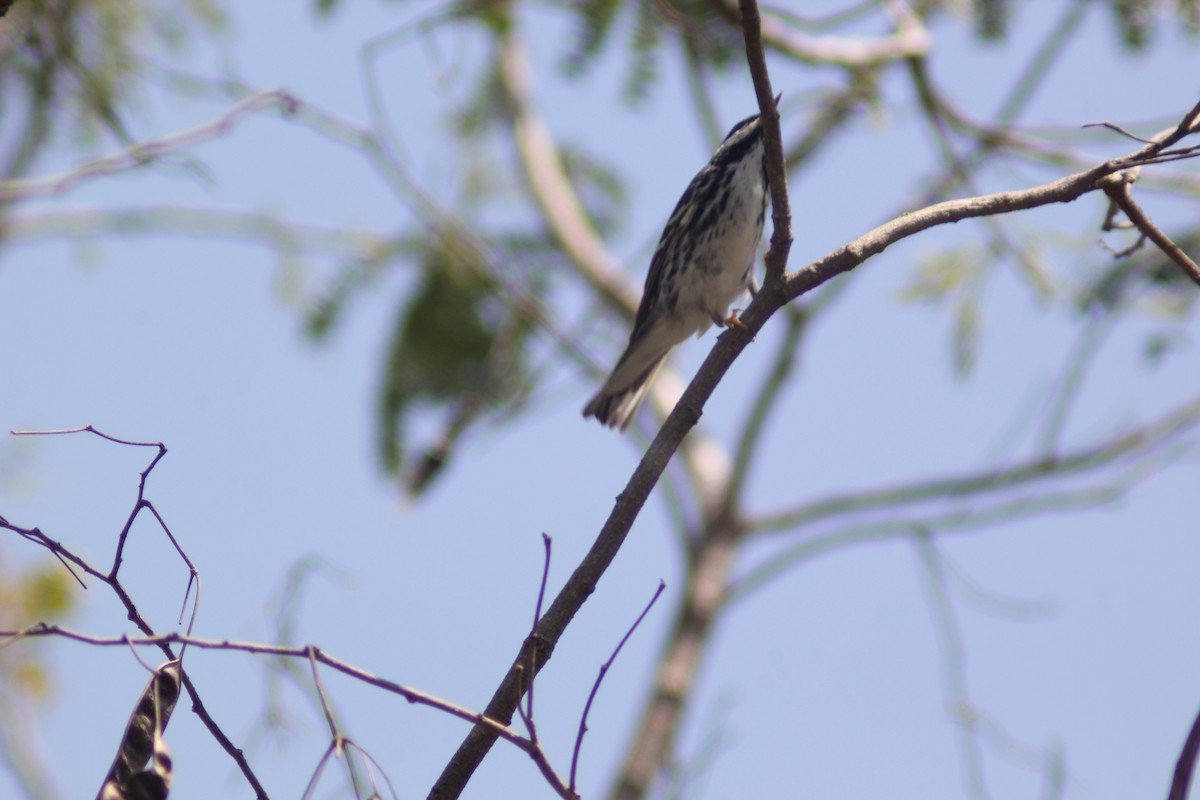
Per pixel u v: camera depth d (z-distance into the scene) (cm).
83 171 1047
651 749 1504
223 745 537
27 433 580
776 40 1348
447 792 580
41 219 1390
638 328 1173
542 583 568
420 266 1277
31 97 1080
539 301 1277
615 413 1164
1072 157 1400
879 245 680
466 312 1243
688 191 1154
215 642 493
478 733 580
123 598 556
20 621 1166
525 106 1518
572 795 517
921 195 1412
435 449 1202
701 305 1134
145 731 535
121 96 1074
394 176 1269
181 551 568
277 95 1105
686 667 1555
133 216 1350
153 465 574
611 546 629
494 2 1185
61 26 1048
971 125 1410
